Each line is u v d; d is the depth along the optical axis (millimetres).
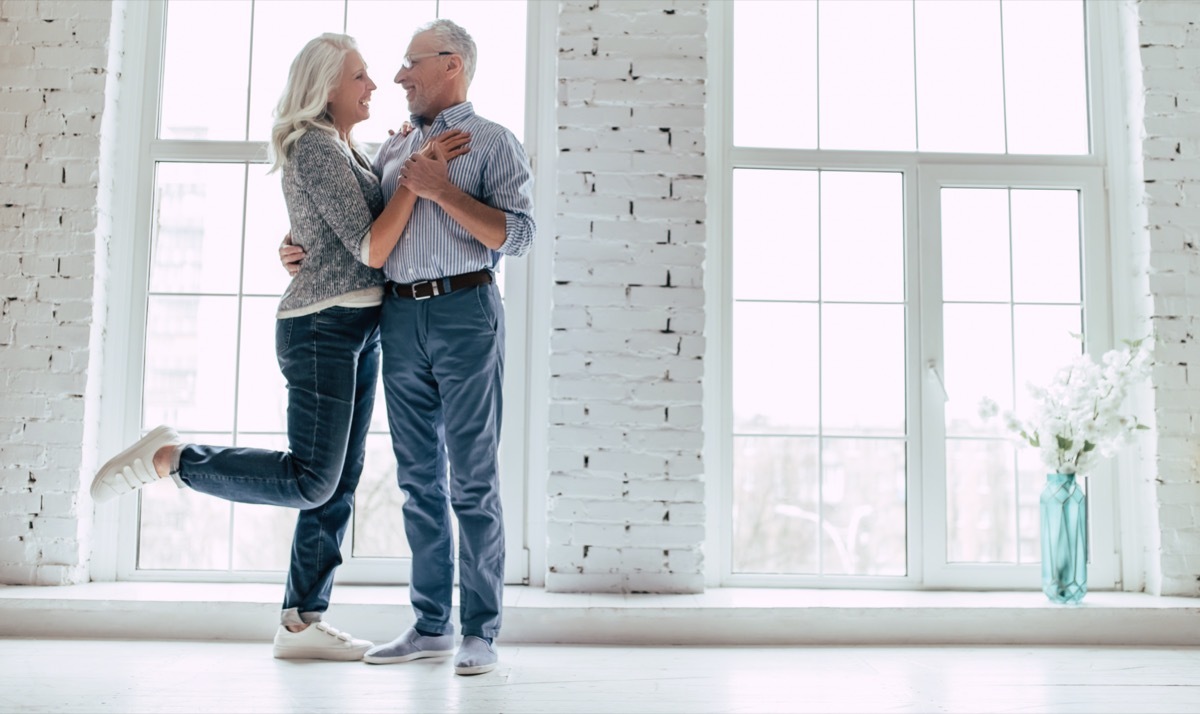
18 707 1978
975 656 2609
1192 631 2814
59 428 3000
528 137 3197
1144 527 3146
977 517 3217
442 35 2428
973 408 3254
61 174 3068
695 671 2387
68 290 3043
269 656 2500
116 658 2451
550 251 3160
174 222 3203
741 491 3213
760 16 3326
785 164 3283
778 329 3262
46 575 2965
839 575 3176
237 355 3172
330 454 2342
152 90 3219
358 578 3092
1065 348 3277
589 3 3148
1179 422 3098
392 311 2396
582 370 3049
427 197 2264
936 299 3260
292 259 2408
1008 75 3344
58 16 3113
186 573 3102
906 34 3344
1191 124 3193
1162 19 3217
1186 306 3139
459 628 2727
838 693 2191
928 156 3307
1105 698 2170
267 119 3242
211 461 2299
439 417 2475
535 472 3117
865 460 3234
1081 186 3303
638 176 3104
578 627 2730
